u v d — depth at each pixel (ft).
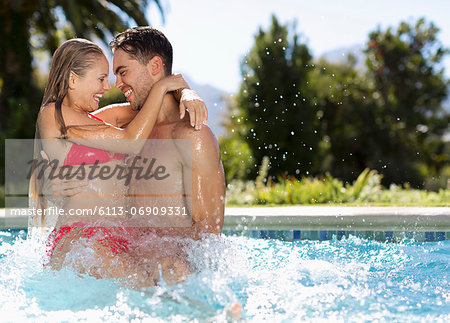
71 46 9.07
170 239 8.61
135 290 7.92
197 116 8.64
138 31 9.34
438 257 11.93
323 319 7.16
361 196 30.14
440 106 105.70
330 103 92.07
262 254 12.02
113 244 8.36
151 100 8.70
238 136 65.16
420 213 15.55
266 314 7.36
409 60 106.22
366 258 11.76
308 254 12.20
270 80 70.59
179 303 7.46
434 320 7.16
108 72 9.43
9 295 8.29
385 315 7.37
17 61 52.03
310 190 30.63
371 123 95.96
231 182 46.37
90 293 7.99
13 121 51.06
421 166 94.89
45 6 53.47
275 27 73.36
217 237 8.84
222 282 8.22
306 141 69.41
